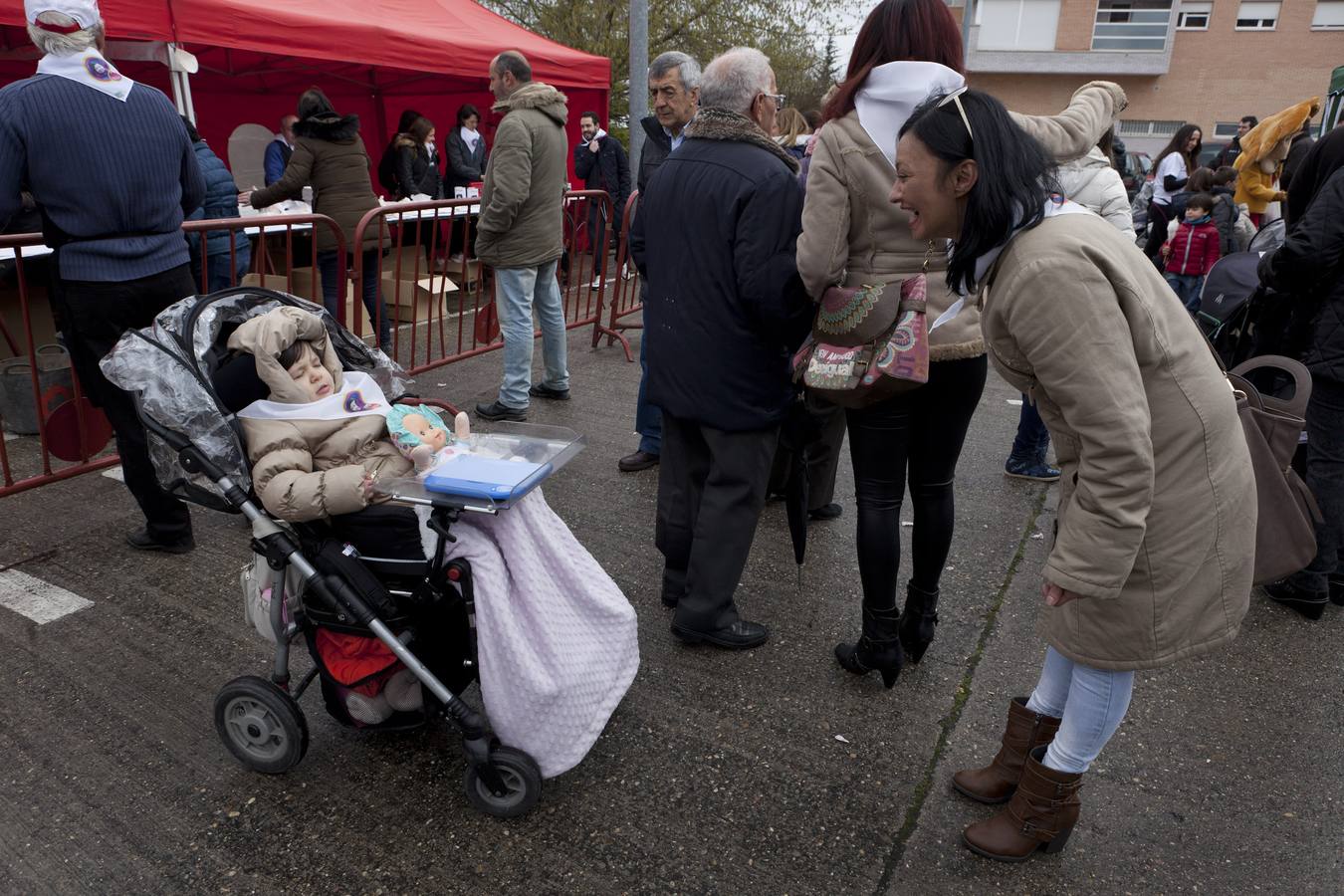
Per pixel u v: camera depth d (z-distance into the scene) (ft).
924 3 6.85
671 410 8.93
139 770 7.70
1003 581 11.32
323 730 8.29
